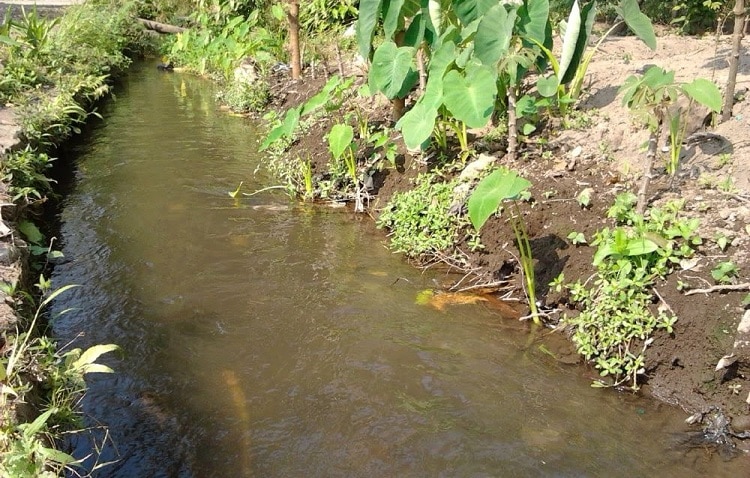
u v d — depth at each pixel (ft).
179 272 14.14
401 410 9.99
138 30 43.04
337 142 17.29
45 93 23.67
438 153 16.97
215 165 21.07
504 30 14.70
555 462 9.03
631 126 14.92
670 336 10.51
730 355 9.84
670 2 24.79
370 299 13.11
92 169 20.52
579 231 12.84
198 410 9.98
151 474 8.78
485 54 14.90
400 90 17.35
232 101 29.01
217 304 12.89
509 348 11.55
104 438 9.37
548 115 16.53
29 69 24.81
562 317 12.01
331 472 8.83
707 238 11.39
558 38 22.65
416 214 15.44
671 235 11.38
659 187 12.88
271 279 13.88
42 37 27.50
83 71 28.27
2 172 15.34
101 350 9.91
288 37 34.30
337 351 11.41
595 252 12.27
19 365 8.96
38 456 7.35
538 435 9.52
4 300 10.67
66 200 17.99
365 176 17.90
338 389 10.44
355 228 16.46
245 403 10.13
